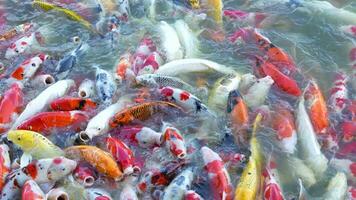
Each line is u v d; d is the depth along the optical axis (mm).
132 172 4855
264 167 4879
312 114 5109
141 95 5336
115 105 5250
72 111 5203
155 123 5199
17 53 5730
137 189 4789
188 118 5207
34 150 4996
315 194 4781
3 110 5238
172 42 5652
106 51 5750
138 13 6066
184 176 4777
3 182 4871
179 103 5234
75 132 5152
